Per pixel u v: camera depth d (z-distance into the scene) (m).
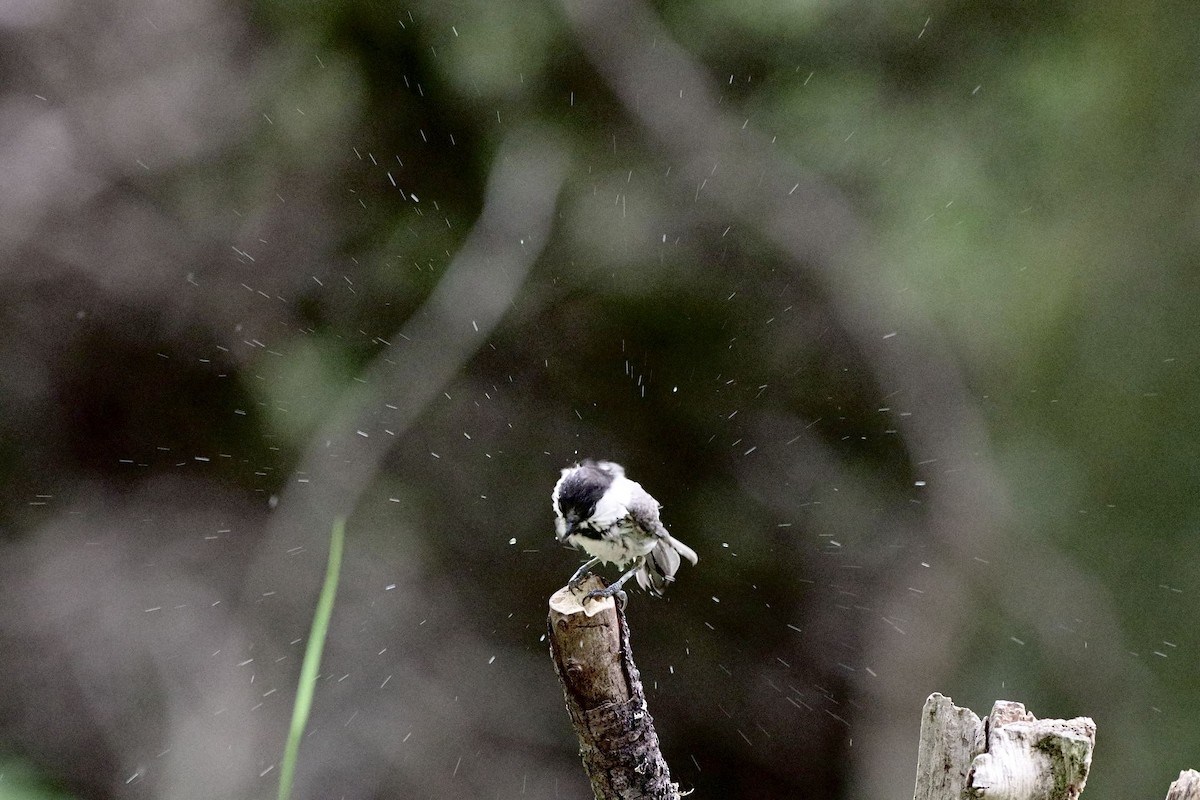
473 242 12.89
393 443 12.62
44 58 12.12
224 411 13.20
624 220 13.16
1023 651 12.82
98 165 12.36
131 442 13.13
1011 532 12.95
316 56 12.78
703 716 14.04
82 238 12.38
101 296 12.52
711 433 13.53
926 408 12.98
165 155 12.55
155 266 12.65
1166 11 12.55
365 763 12.60
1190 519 12.48
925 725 3.49
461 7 12.60
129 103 12.41
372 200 13.25
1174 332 12.63
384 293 13.31
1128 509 12.67
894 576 13.27
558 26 12.67
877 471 13.34
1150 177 12.67
